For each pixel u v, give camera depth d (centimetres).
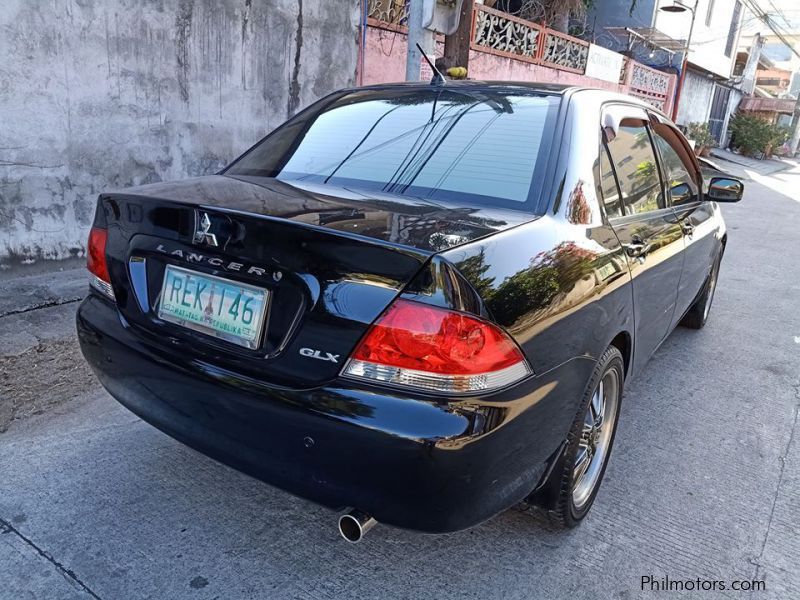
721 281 646
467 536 234
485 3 1203
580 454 236
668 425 332
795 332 493
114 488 249
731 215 1150
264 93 547
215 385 183
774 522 253
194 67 484
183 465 267
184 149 491
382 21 706
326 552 221
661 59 1903
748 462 298
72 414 305
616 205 259
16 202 400
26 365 304
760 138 2689
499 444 167
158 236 202
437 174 230
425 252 159
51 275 422
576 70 1273
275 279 174
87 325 224
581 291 201
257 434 177
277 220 172
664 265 295
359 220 181
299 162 260
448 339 157
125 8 430
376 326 160
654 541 238
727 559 230
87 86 420
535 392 178
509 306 168
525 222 199
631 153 288
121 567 209
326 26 594
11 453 270
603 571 220
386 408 158
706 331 487
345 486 167
